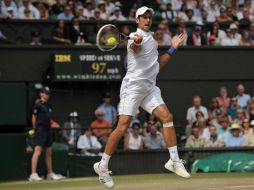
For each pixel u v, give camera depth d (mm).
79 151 17844
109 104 19953
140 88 9508
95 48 20406
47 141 16047
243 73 22578
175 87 21906
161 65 9906
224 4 24844
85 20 21203
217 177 14758
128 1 23797
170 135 9609
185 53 21922
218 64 22312
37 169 16875
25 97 16656
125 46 20656
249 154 17438
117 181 14258
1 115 16297
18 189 13039
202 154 18000
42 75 20281
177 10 23719
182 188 11250
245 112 20453
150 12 9500
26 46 20125
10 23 20719
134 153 17641
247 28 23516
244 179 13680
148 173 17625
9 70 20016
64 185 13789
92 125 18891
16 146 16562
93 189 12117
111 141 9516
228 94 22453
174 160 9648
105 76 20484
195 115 19797
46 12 21812
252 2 25312
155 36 21500
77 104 20875
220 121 19219
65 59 20188
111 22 21234
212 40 22562
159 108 9586
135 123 18203
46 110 16000
